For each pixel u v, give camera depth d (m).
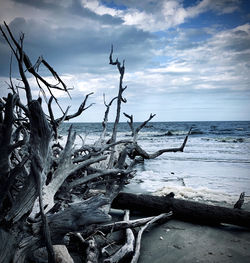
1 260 1.74
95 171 5.25
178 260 3.02
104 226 3.46
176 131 48.03
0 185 1.85
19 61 1.80
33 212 2.44
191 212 4.25
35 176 1.91
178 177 8.45
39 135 1.89
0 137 1.83
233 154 14.76
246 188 6.74
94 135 33.94
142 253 3.25
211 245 3.41
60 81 2.43
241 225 3.94
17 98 1.90
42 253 2.44
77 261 2.88
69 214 2.04
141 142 24.31
